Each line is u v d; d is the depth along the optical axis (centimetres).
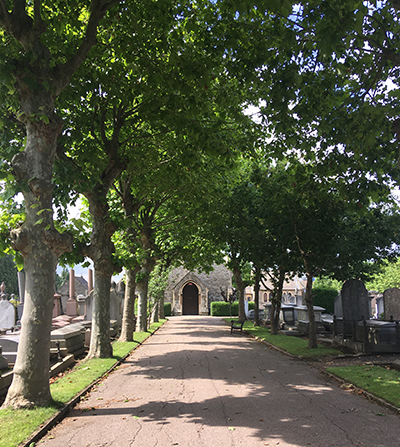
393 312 1514
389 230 1709
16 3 764
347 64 955
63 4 945
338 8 764
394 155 998
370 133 877
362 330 1338
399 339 1274
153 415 673
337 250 1545
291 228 1551
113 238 2083
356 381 884
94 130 1384
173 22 1034
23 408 675
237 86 1105
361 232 1733
